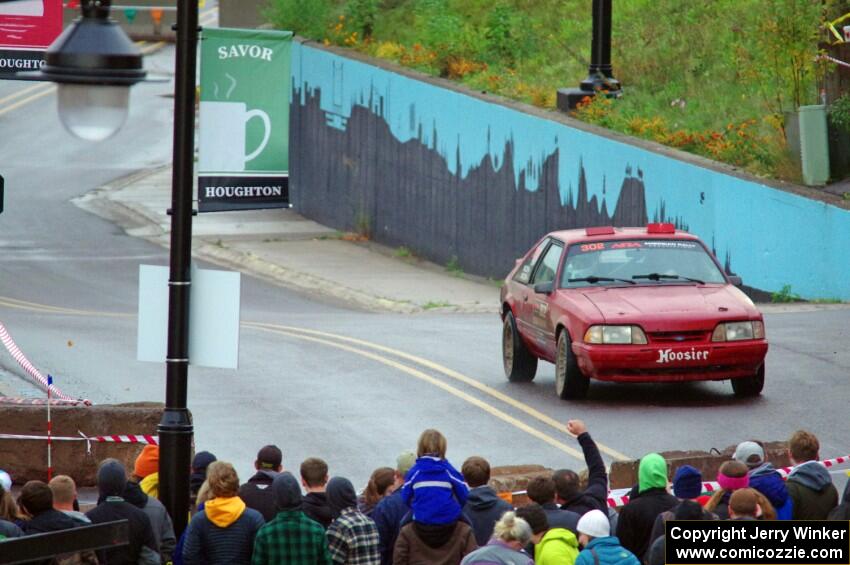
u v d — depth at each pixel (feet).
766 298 327.06
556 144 399.65
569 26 490.08
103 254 481.05
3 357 263.90
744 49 387.34
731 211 334.85
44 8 204.64
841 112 326.85
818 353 244.83
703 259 227.61
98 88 90.33
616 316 208.44
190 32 123.75
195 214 140.56
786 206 320.09
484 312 353.31
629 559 98.89
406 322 319.27
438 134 467.52
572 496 116.47
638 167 364.58
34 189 605.31
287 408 217.77
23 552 73.26
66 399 205.36
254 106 142.41
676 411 209.15
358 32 556.51
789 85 352.08
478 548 104.99
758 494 106.32
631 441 190.90
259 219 572.10
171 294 125.90
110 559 108.88
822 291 313.12
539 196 409.90
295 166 586.86
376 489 124.16
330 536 111.34
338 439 197.47
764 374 216.13
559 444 192.13
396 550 110.32
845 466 173.27
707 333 207.92
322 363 257.14
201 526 109.81
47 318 330.34
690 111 391.86
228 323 127.44
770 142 351.05
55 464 176.04
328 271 451.12
